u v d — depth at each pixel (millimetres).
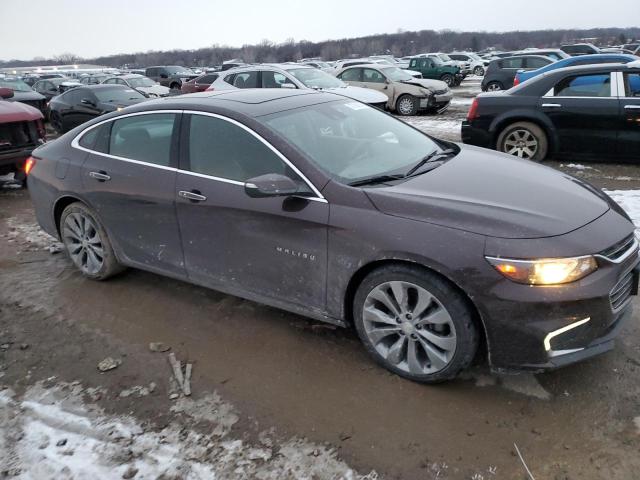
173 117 3562
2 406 2875
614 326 2686
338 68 17000
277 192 2824
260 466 2389
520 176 3191
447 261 2527
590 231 2594
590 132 7445
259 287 3291
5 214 6391
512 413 2627
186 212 3432
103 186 3855
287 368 3078
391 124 3990
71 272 4543
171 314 3758
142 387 2984
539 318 2441
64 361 3273
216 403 2816
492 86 20000
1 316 3850
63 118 13883
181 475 2355
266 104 3510
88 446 2555
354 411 2703
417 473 2316
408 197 2764
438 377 2766
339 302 2971
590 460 2330
